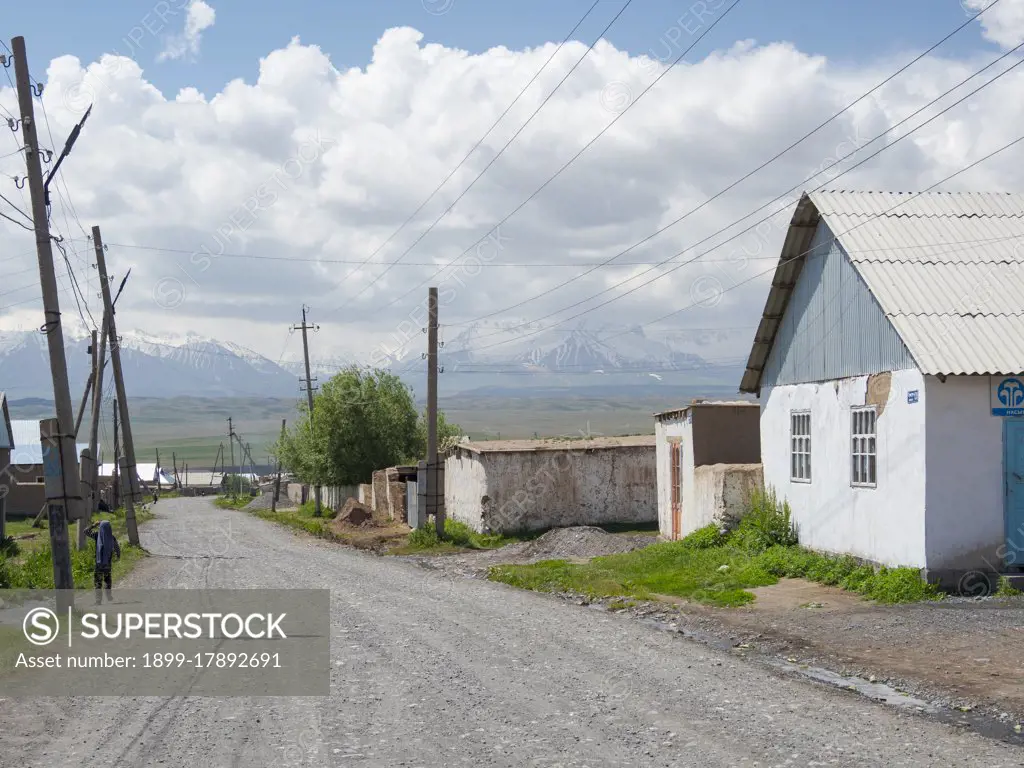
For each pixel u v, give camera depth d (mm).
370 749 8234
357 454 62469
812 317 20734
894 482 17250
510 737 8523
